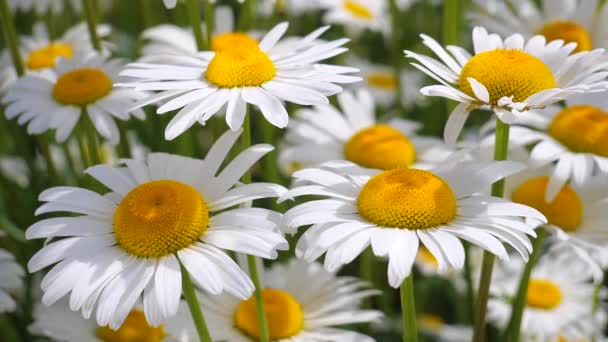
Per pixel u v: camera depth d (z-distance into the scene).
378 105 0.67
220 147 0.44
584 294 0.52
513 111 0.42
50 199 0.43
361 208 0.42
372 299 0.54
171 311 0.41
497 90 0.43
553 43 0.45
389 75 0.70
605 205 0.47
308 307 0.47
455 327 0.54
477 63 0.43
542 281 0.53
